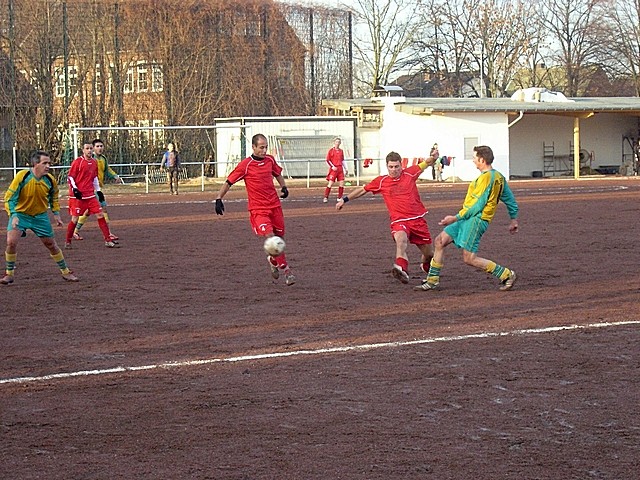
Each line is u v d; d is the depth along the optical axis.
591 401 6.89
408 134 50.69
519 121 53.06
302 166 51.38
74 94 52.12
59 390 7.45
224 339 9.31
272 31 56.69
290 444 5.99
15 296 12.20
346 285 12.73
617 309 10.58
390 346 8.84
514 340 9.05
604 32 75.00
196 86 54.41
